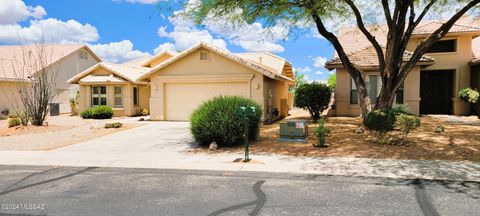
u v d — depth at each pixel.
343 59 12.30
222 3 10.30
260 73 15.66
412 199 4.69
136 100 23.06
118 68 22.95
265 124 15.62
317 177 5.97
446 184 5.39
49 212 4.40
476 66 18.11
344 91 18.05
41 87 15.75
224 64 16.25
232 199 4.82
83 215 4.28
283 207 4.45
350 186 5.37
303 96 15.14
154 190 5.35
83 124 16.83
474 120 15.26
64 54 27.09
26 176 6.39
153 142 10.53
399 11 10.98
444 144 8.80
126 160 7.77
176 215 4.24
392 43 11.12
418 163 6.81
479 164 6.65
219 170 6.64
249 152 8.42
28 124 15.48
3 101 20.81
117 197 5.01
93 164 7.41
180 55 16.62
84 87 22.14
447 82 19.94
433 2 11.08
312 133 11.42
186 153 8.55
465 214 4.11
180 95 17.19
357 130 11.20
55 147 9.81
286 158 7.60
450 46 19.09
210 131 9.08
